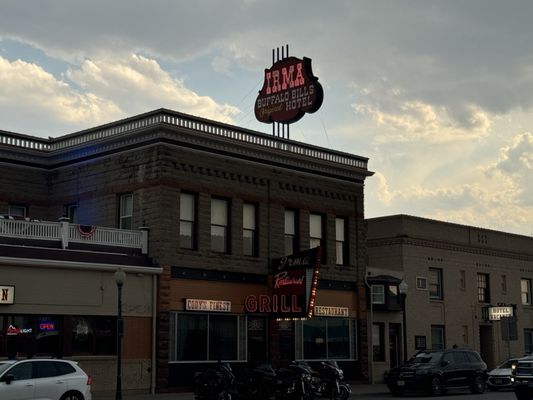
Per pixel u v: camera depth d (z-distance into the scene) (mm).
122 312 31141
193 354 33375
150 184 33188
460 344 47656
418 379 33688
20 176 36688
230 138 35312
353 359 40344
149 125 33031
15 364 22422
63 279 29625
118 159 34688
